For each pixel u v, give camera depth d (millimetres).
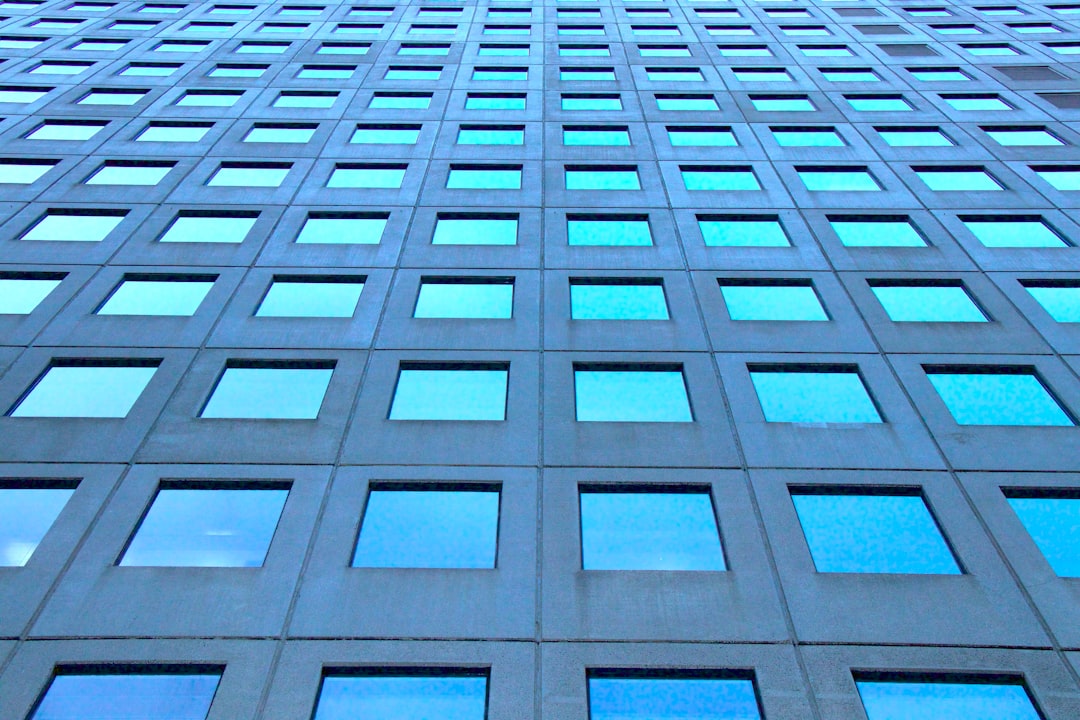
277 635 8609
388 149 19594
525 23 29203
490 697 8094
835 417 11828
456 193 17641
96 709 7980
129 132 20156
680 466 10875
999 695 8250
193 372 12352
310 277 14750
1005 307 14023
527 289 14477
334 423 11469
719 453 11070
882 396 12078
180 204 16906
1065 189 17812
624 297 14461
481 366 12797
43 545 9469
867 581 9336
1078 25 28281
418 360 12797
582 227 16594
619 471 10805
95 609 8758
